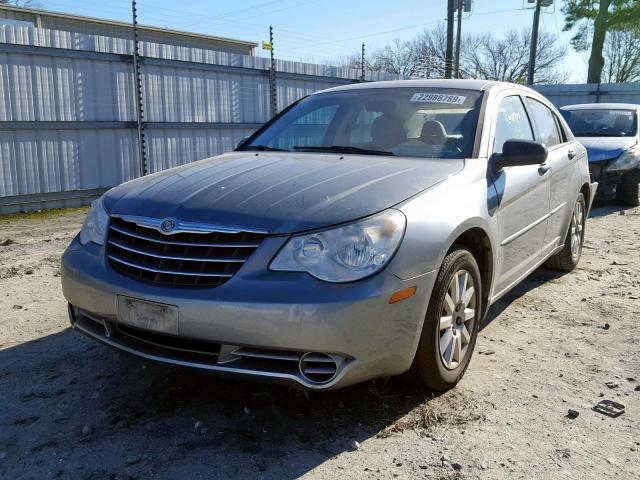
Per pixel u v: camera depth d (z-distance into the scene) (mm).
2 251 7301
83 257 3307
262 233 2824
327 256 2775
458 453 2836
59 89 10734
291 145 4355
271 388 3441
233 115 13422
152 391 3443
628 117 11531
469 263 3422
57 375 3662
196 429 3031
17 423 3105
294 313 2674
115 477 2641
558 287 5629
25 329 4457
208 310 2752
